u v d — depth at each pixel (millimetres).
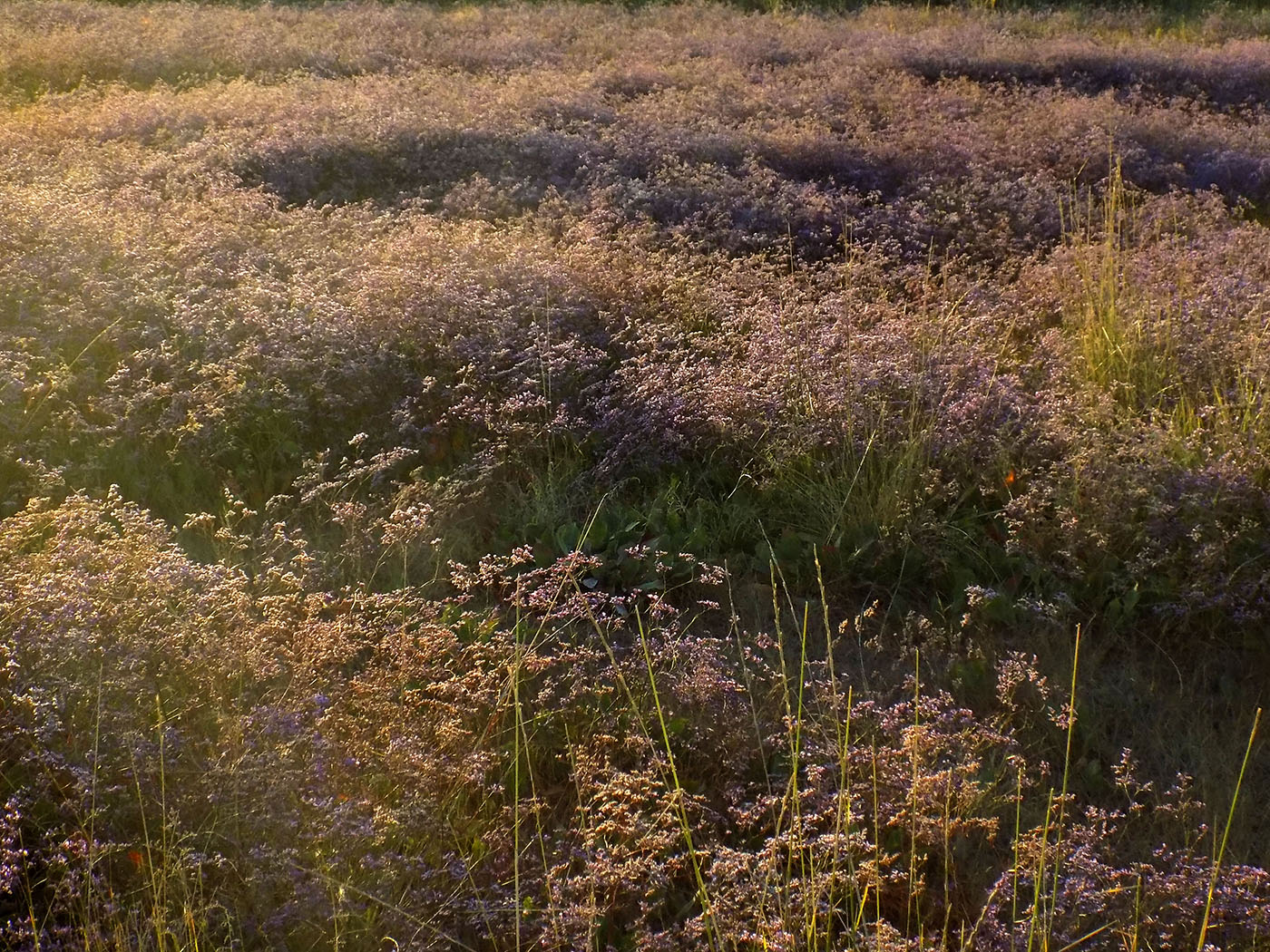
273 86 12328
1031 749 3588
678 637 3797
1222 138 10562
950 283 6824
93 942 2406
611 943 2834
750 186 8789
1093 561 4430
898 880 2967
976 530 4664
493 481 5023
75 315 5438
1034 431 4980
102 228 6410
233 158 8883
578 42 15125
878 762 3232
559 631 3875
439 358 5527
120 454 4934
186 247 6414
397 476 5023
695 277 6582
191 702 3049
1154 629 4195
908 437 4957
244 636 3281
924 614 4309
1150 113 11359
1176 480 4496
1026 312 6551
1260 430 4812
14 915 2586
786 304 6254
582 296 6152
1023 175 9141
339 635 3402
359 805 2859
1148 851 3129
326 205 7527
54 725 2732
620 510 4820
